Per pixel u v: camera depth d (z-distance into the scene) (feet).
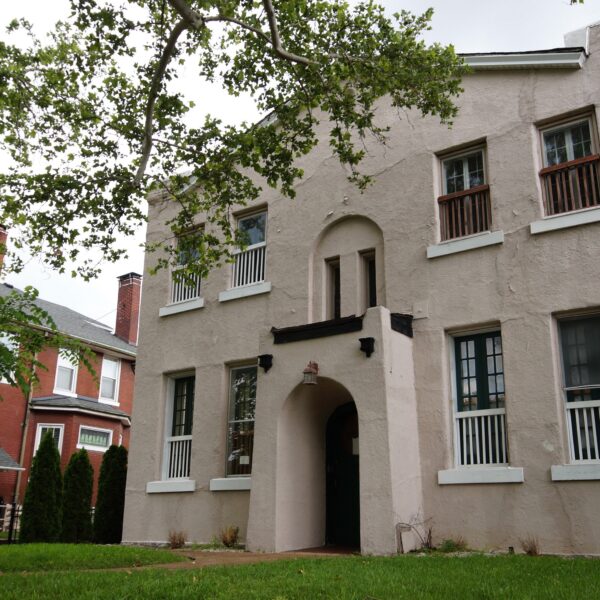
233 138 38.14
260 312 46.24
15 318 34.14
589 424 32.83
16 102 37.78
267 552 35.53
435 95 36.42
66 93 37.99
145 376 51.42
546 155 37.65
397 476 33.63
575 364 34.01
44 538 52.75
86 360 36.83
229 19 34.37
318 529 38.75
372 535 32.68
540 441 33.04
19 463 84.74
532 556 29.78
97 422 93.35
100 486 53.21
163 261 43.73
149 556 31.32
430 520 35.14
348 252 43.39
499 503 33.37
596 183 35.14
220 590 20.15
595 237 34.01
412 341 38.29
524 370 34.42
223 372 46.93
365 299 42.60
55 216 38.47
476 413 35.94
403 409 35.65
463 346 37.76
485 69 40.04
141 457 49.37
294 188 47.14
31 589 21.11
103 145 38.65
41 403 88.22
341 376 35.99
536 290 35.12
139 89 38.50
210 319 48.88
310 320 43.62
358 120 37.76
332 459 40.73
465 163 40.68
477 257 37.55
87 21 34.37
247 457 44.32
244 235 42.75
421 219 40.29
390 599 18.58
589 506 30.94
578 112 36.50
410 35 36.42
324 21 36.52
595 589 19.70
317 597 19.17
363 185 40.37
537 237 35.78
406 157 42.16
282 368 38.42
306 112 48.29
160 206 55.93
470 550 33.04
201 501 44.88
